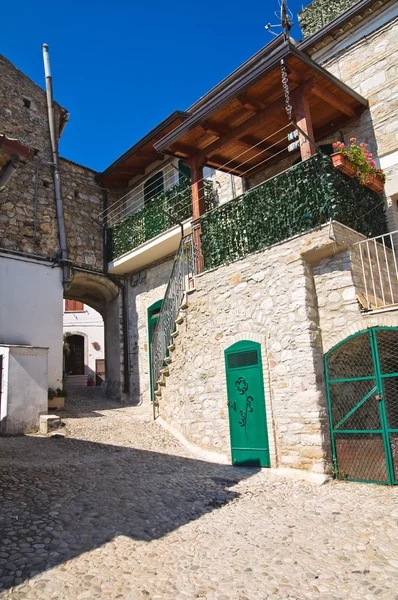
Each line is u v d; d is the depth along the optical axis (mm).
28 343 11727
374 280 7016
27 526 4301
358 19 9023
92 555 3924
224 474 6547
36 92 13672
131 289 14328
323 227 6512
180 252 9578
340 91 8086
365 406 6301
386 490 5398
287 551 4016
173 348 9188
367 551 3908
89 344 22828
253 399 7051
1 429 8805
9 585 3367
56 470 6180
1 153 5305
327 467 6027
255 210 7664
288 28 7035
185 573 3691
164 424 9383
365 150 7754
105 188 14781
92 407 12234
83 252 13656
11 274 11773
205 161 9547
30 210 12586
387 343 6242
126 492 5520
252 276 7441
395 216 7949
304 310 6535
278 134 9211
